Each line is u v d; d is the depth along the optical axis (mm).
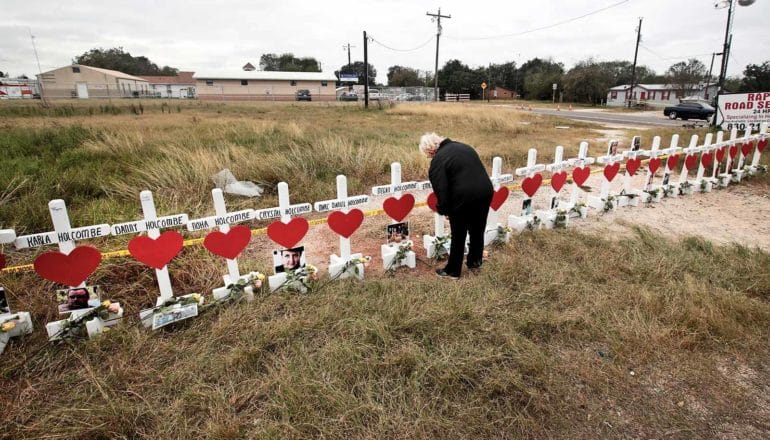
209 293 3420
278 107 32312
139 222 2949
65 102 33719
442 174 3488
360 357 2551
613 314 3076
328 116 22750
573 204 5340
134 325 2891
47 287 3385
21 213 4621
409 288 3436
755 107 13477
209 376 2453
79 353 2621
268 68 104250
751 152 9508
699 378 2559
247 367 2516
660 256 3975
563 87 59625
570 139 13422
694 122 22438
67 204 5355
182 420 2150
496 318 3021
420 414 2172
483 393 2346
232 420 2133
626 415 2295
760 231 5223
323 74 64812
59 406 2223
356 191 6727
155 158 7410
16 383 2408
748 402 2396
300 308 3092
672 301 3225
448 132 14109
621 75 74500
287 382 2344
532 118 22453
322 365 2502
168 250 2949
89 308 2854
